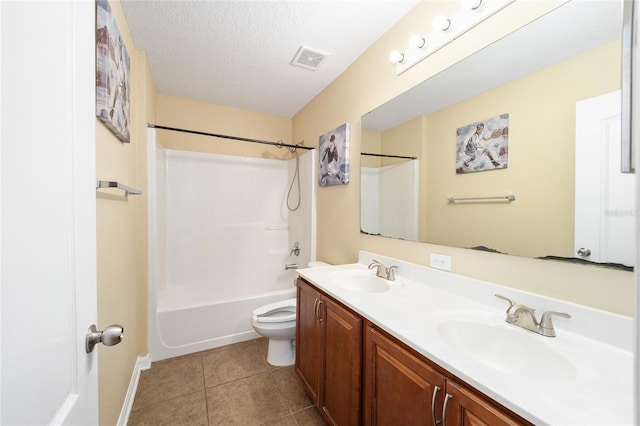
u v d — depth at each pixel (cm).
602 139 80
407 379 83
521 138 100
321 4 143
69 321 51
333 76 219
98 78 100
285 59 195
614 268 78
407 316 99
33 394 40
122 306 138
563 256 88
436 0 132
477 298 112
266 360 201
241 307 228
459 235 123
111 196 120
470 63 117
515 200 101
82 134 57
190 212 270
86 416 56
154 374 181
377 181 173
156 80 229
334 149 216
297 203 290
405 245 152
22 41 39
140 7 144
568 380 65
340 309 120
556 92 90
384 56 167
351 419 111
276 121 313
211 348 216
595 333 79
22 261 39
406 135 150
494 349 92
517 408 54
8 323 35
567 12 88
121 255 137
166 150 257
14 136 37
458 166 123
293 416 147
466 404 65
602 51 81
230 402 157
